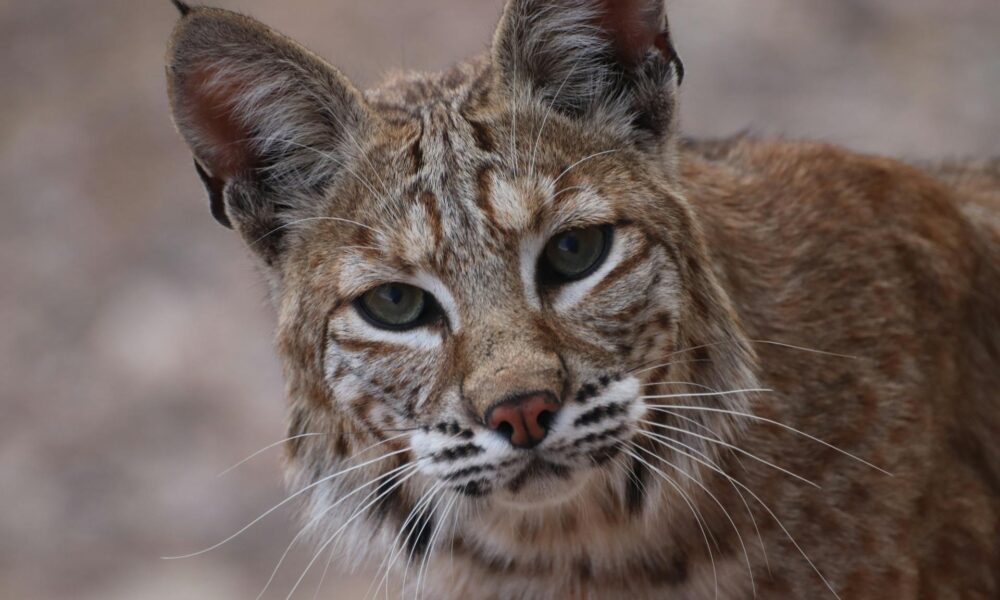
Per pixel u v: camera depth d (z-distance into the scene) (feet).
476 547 29.35
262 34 27.53
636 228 26.55
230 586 49.62
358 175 27.35
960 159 39.24
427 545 29.35
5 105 69.92
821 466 28.35
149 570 50.29
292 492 29.96
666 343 26.89
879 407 28.81
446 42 68.39
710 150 32.27
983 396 31.12
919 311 29.94
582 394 25.68
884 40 68.95
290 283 28.22
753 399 27.91
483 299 25.88
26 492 53.26
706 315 27.58
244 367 56.70
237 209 28.37
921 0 71.72
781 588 28.50
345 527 29.81
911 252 30.17
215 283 60.23
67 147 67.10
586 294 26.14
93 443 54.85
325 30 69.62
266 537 51.47
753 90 65.21
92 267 61.62
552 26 27.68
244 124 28.17
